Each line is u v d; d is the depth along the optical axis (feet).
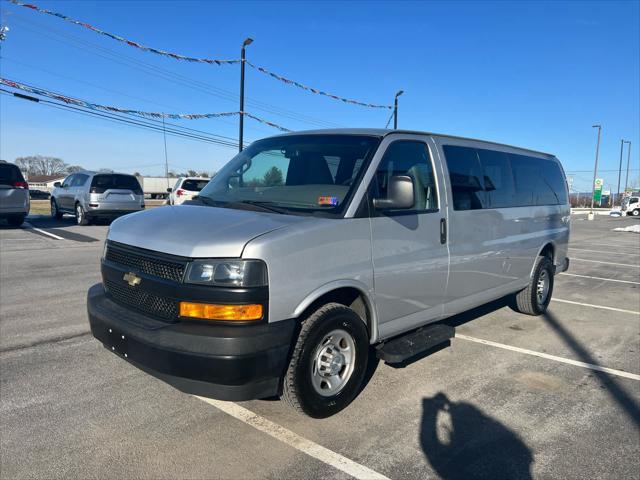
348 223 11.93
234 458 10.26
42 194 201.67
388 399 13.24
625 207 176.65
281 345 10.35
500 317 22.27
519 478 9.90
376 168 13.01
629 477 10.02
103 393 13.07
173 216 12.30
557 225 23.57
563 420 12.40
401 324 13.84
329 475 9.78
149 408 12.32
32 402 12.48
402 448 10.84
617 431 11.90
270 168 14.35
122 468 9.80
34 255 35.12
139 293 11.37
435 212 14.71
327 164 13.37
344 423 11.85
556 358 16.98
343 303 12.80
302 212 12.12
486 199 17.47
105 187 55.31
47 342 16.87
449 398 13.44
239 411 12.28
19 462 9.92
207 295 9.98
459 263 15.83
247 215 11.71
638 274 36.94
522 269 20.48
